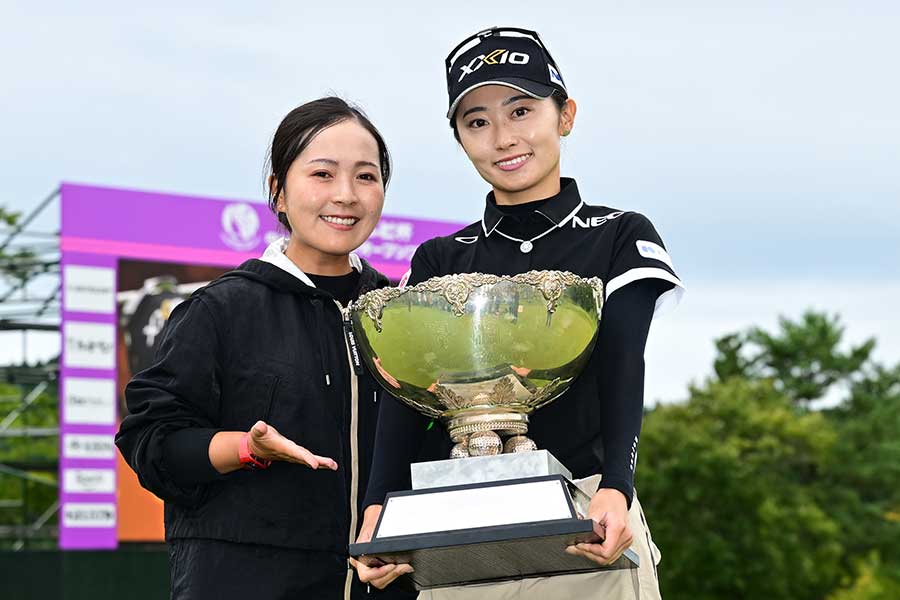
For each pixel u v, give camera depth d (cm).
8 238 2000
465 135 325
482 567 300
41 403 2322
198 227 2042
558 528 261
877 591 2853
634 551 307
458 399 298
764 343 4344
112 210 1981
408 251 2248
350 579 347
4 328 2067
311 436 349
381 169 377
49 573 1877
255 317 355
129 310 1980
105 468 1930
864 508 3281
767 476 2961
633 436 296
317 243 359
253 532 340
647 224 322
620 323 309
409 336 291
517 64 317
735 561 2669
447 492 277
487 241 334
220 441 325
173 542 352
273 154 368
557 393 303
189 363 343
